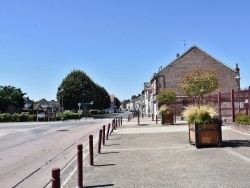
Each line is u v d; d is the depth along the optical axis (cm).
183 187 677
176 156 1048
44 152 1357
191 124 1296
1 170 994
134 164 951
